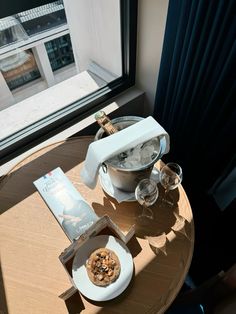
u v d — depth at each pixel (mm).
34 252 818
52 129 1232
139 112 1505
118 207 901
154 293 738
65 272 776
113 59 1419
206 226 1458
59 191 911
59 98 1381
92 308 716
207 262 1339
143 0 1057
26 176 995
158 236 839
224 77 866
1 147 1125
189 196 1487
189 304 958
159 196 922
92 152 749
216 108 997
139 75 1370
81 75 1489
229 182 1200
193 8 809
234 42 778
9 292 753
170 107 1207
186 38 896
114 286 730
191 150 1229
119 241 797
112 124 834
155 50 1177
